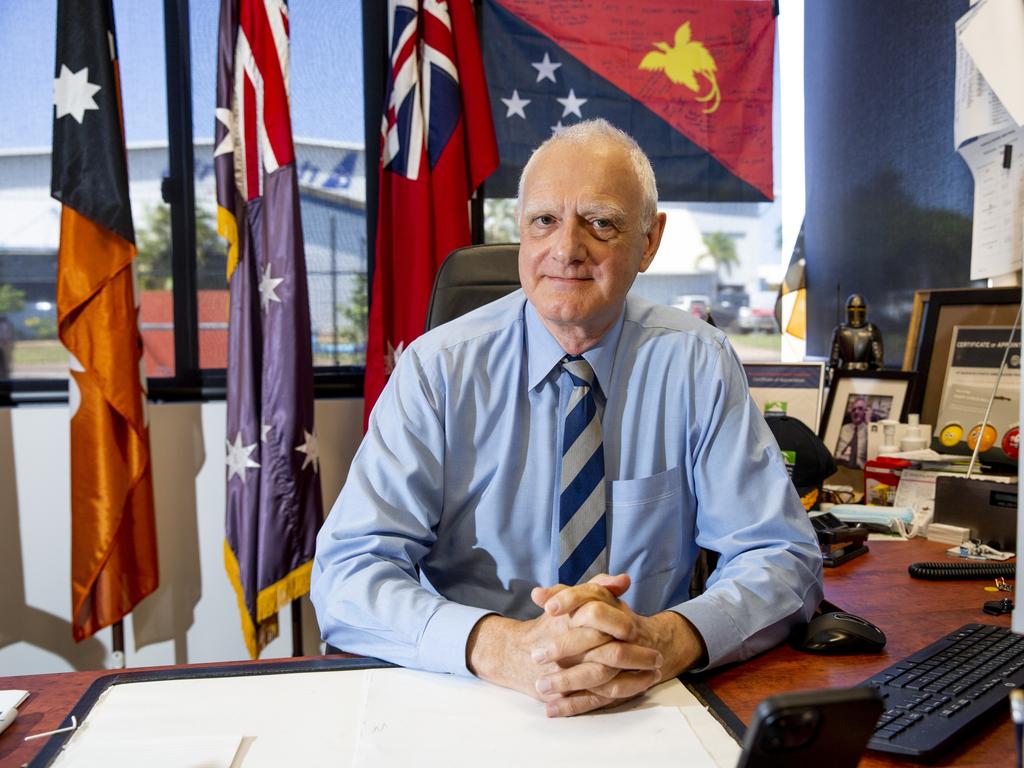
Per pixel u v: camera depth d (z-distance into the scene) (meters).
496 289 1.52
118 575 2.17
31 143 2.38
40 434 2.29
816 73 2.68
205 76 2.50
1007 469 1.54
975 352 1.66
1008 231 1.80
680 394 1.17
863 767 0.71
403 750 0.73
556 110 2.70
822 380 1.85
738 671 0.93
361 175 2.64
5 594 2.30
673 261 2.77
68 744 0.73
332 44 2.60
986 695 0.81
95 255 2.12
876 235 2.34
